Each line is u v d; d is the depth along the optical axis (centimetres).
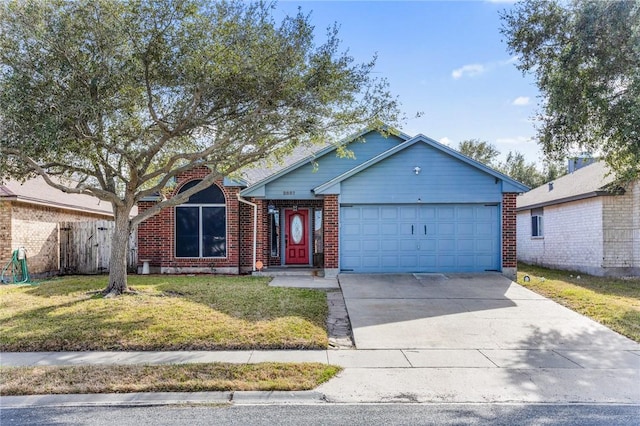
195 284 1249
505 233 1434
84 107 847
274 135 1077
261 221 1580
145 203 1580
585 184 1759
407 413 484
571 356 691
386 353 705
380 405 508
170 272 1562
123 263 1102
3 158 891
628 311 955
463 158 1432
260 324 816
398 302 1056
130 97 960
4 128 827
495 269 1455
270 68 929
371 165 1459
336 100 1016
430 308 1000
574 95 1048
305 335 763
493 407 500
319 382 575
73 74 866
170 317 857
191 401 522
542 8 1050
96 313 885
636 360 671
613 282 1403
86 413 486
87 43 891
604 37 987
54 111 845
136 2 885
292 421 462
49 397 532
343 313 966
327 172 1602
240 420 466
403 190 1457
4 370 605
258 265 1537
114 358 670
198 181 1574
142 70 939
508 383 575
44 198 1535
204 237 1575
